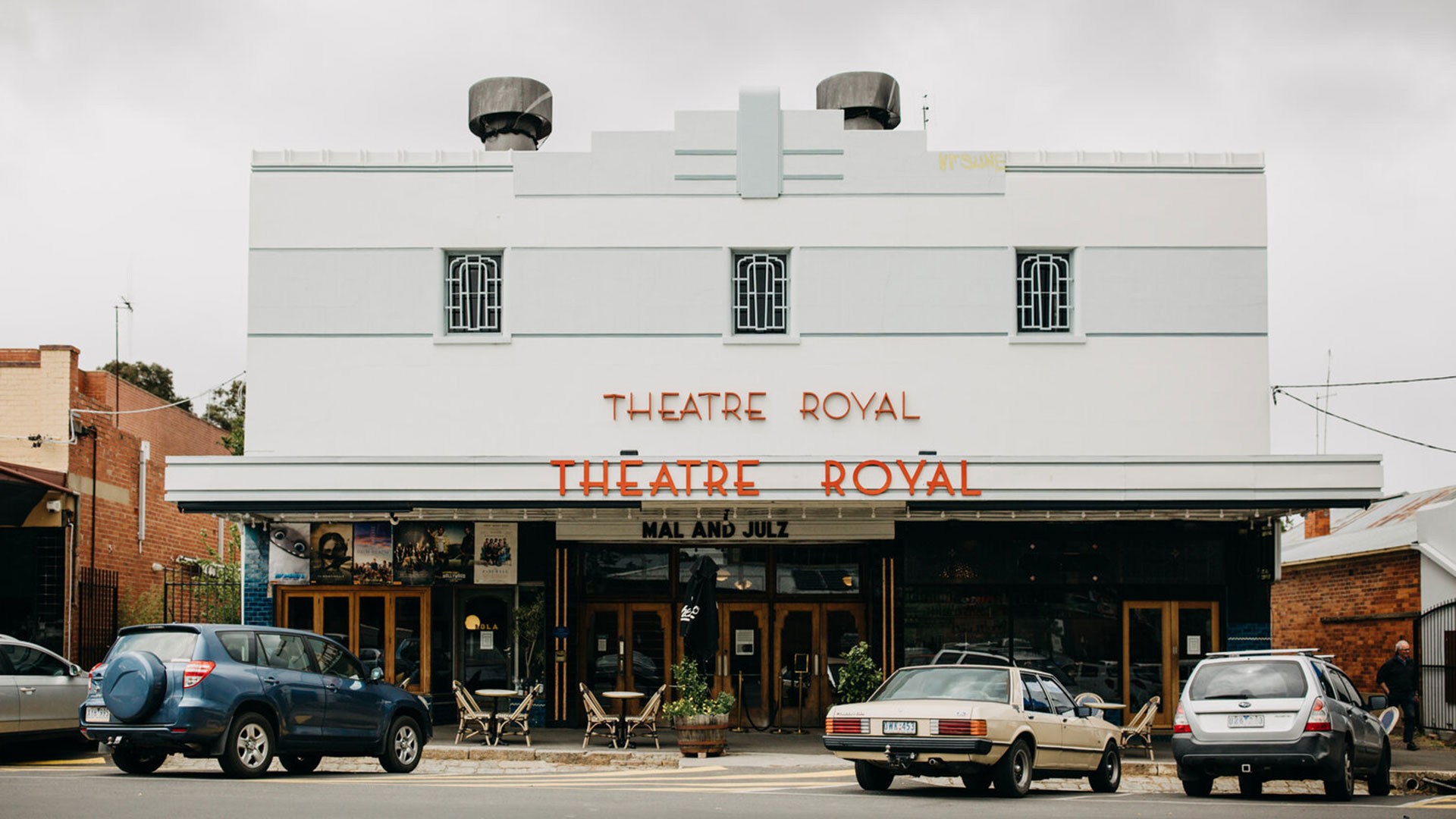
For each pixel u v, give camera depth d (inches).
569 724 823.7
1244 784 604.4
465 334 815.1
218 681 536.1
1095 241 816.9
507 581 829.8
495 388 807.7
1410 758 748.0
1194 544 831.7
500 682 834.2
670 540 837.8
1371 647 1003.3
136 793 455.5
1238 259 818.8
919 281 812.0
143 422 1077.1
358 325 810.8
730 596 847.7
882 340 808.3
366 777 579.2
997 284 812.6
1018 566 829.2
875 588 832.3
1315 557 1110.4
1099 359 810.2
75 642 891.4
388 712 610.9
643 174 818.2
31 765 628.1
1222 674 569.9
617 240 815.1
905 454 800.9
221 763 540.1
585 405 805.9
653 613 845.2
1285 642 1188.5
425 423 807.1
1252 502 748.0
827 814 436.1
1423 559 922.1
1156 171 821.9
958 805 484.1
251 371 807.7
